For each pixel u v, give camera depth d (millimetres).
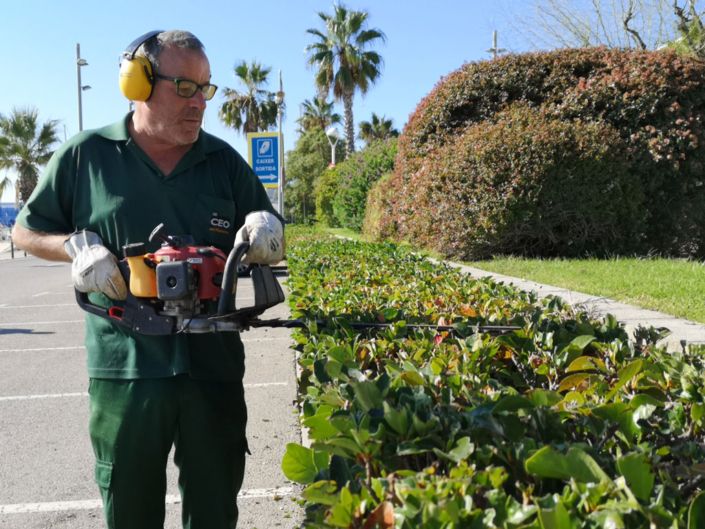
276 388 6332
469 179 13312
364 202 25719
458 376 2559
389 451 1946
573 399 2459
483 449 1855
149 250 2594
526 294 5312
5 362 7855
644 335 3521
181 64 2461
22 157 43656
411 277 6801
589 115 13977
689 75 13992
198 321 2365
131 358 2482
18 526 3850
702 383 2598
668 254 14539
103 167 2611
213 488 2592
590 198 13133
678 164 13891
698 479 1880
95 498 4191
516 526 1460
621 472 1656
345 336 3461
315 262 9117
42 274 22078
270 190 19422
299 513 3891
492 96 15172
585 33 21547
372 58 41219
